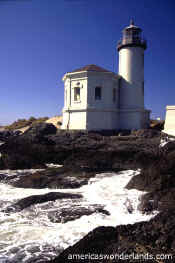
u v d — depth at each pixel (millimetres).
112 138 21406
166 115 24469
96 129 24641
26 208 9062
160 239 4883
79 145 20031
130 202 9453
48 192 11594
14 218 8273
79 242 5195
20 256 5621
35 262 5344
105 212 8602
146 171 11734
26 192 11828
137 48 26984
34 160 18719
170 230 5074
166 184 10016
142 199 9375
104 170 16641
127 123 26484
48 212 8578
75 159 18922
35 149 19969
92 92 24844
